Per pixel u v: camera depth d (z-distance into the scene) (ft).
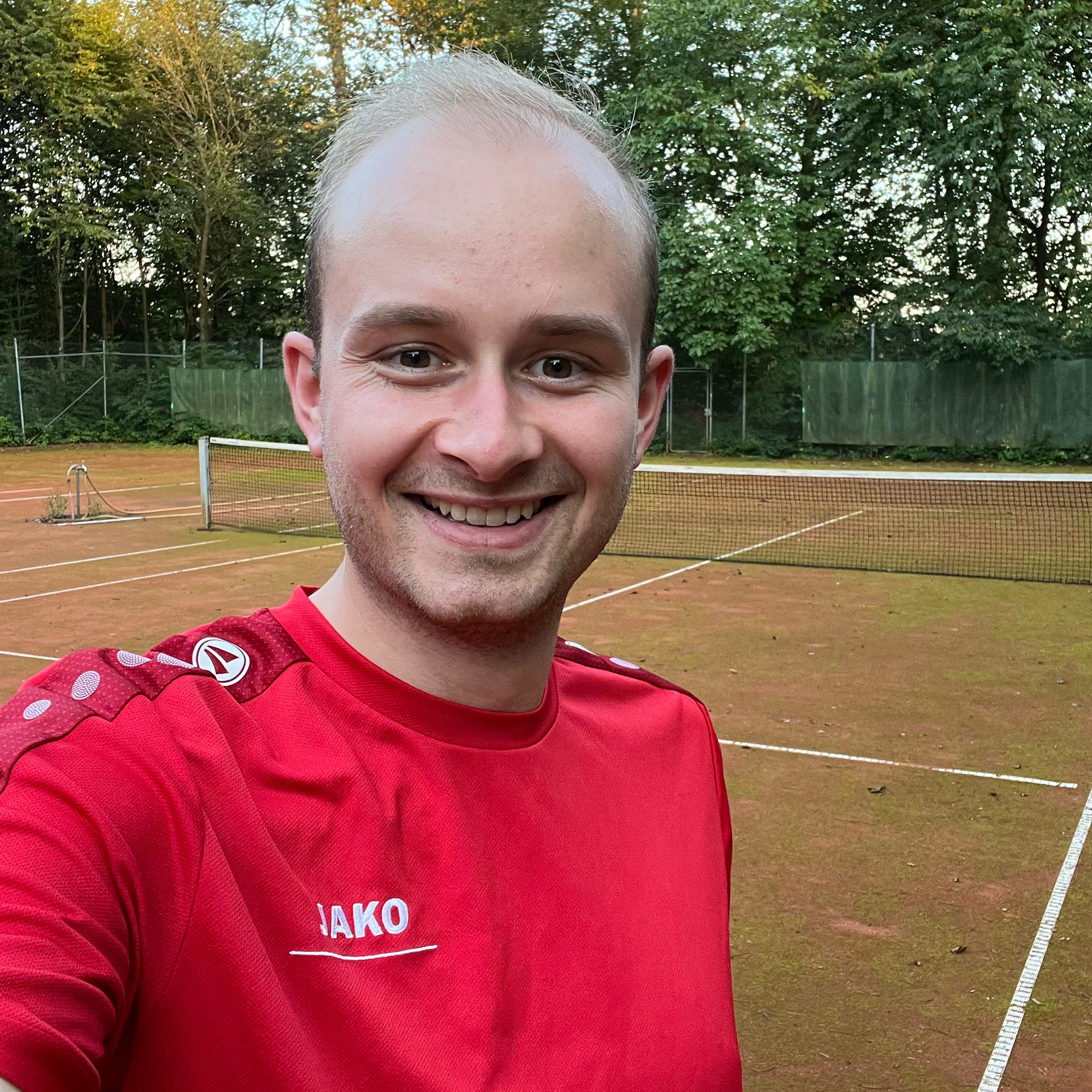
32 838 2.48
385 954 3.05
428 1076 2.95
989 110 78.13
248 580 34.96
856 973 11.80
